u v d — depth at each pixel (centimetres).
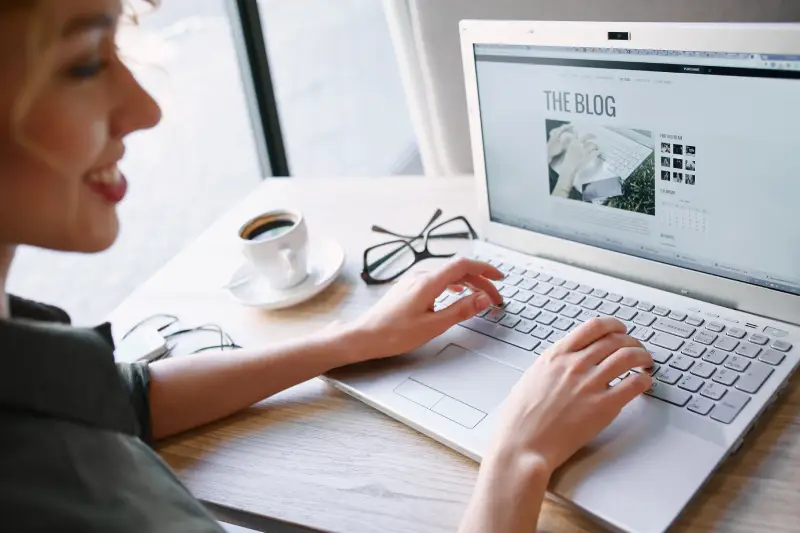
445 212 112
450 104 146
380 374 81
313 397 81
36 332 53
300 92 256
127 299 107
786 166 68
